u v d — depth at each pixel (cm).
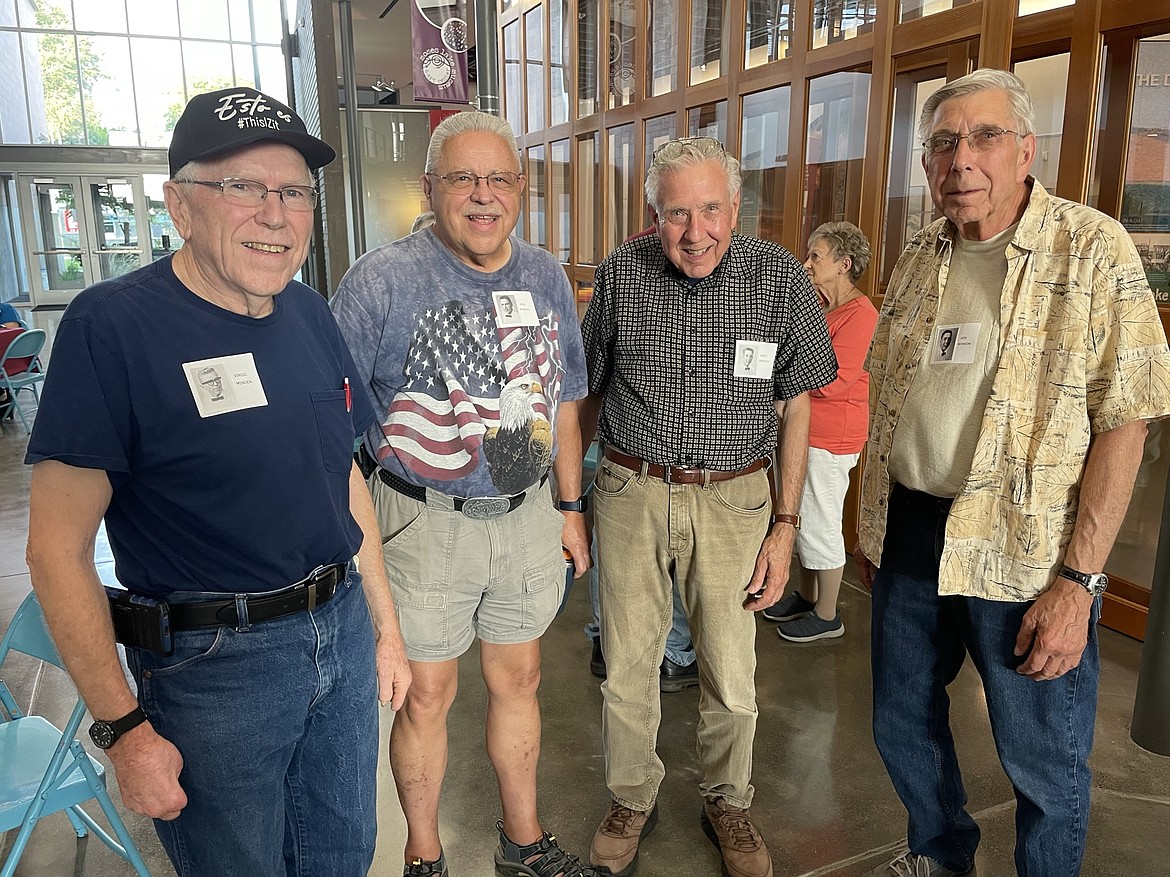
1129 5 294
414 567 175
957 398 161
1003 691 163
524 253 181
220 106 112
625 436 202
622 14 623
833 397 313
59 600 109
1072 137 321
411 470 171
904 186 393
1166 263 303
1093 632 156
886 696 188
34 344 765
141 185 1271
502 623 188
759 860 203
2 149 1202
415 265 169
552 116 776
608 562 207
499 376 172
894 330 178
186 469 115
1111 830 223
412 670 180
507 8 859
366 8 1230
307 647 128
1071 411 147
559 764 261
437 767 191
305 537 127
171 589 120
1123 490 145
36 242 1241
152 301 115
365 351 168
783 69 454
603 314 205
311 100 880
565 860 206
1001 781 245
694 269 186
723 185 181
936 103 158
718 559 199
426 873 196
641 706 210
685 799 241
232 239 113
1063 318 147
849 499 430
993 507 156
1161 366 139
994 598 157
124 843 188
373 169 984
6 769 182
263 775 127
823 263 312
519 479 177
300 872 146
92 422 109
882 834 224
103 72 1338
